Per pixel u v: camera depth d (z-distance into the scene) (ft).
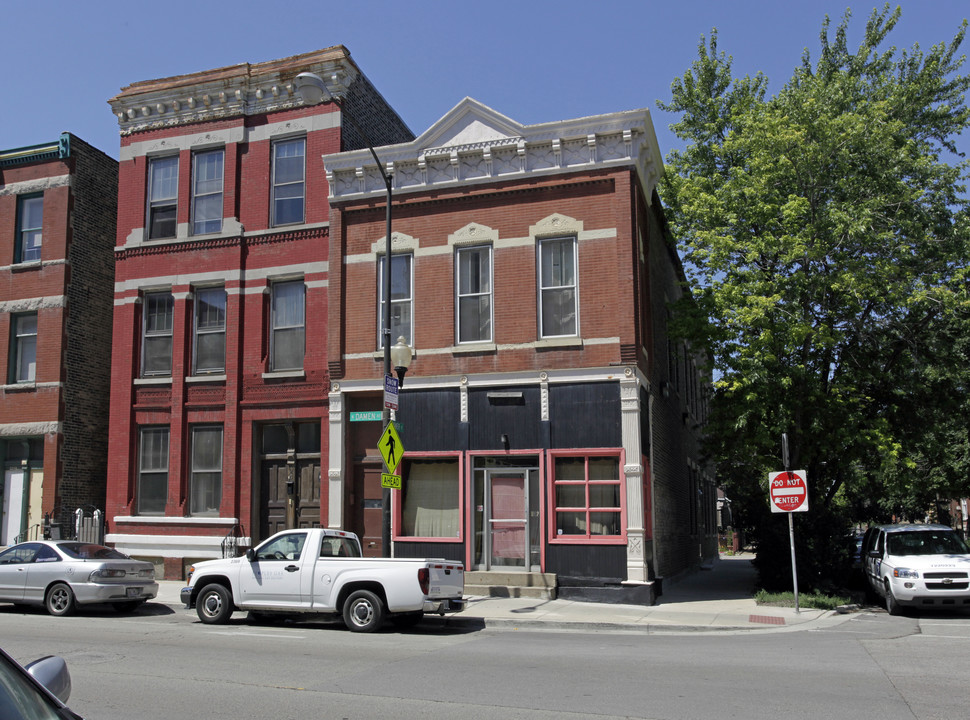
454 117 63.52
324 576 44.19
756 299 59.52
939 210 64.80
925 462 87.45
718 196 65.72
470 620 47.96
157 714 24.95
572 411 58.54
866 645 39.32
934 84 69.62
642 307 62.13
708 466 112.57
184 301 70.79
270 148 70.74
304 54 70.23
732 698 26.99
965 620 50.49
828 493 71.51
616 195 59.72
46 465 72.74
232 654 35.76
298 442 67.82
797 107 63.21
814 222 61.11
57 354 74.02
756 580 72.18
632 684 29.27
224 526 67.10
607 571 56.13
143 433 71.36
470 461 60.29
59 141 76.28
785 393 62.08
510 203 62.13
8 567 52.24
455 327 62.23
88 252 77.87
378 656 35.29
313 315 67.26
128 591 51.29
